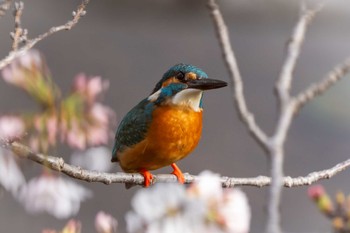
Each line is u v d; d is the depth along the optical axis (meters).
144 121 5.55
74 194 5.29
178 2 11.19
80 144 5.24
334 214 5.28
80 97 5.24
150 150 5.56
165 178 5.52
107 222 5.26
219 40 5.25
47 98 5.23
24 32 5.24
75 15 5.27
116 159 5.61
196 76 5.55
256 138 4.78
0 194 5.24
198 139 5.57
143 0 11.31
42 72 5.23
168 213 5.21
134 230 5.21
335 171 5.41
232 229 5.21
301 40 5.23
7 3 5.25
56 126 5.23
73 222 5.27
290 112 4.97
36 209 5.28
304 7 5.25
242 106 5.23
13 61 5.23
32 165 5.23
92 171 5.35
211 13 5.25
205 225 5.21
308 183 5.40
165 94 5.56
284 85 5.17
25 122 5.23
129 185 5.53
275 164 4.61
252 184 5.41
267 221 4.22
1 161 5.23
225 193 5.22
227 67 5.24
